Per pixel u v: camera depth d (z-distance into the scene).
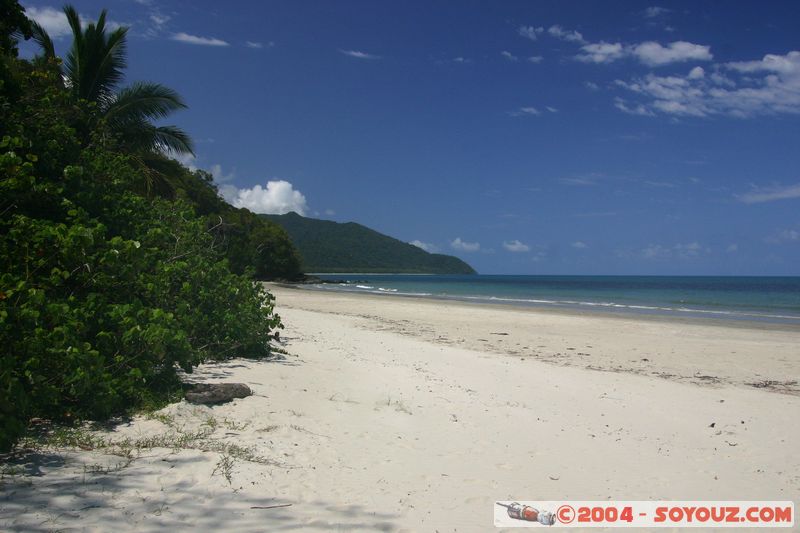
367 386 8.85
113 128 18.84
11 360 4.82
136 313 6.80
